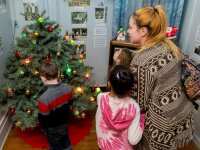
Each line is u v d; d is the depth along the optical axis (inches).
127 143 44.6
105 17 105.0
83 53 112.1
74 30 106.3
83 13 103.0
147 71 37.8
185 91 43.4
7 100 78.3
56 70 60.7
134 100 42.3
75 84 83.6
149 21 39.1
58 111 61.9
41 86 76.7
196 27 83.9
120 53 58.3
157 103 38.6
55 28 81.6
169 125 39.6
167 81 38.6
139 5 95.6
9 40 93.1
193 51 86.2
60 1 99.1
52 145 68.1
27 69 75.4
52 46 76.8
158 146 40.6
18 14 98.3
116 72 41.6
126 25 98.5
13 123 89.7
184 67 43.3
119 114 42.8
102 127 45.4
